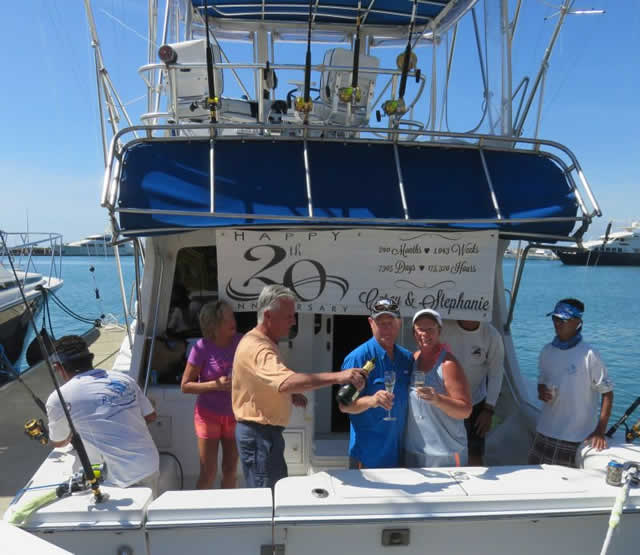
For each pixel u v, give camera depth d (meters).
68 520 2.10
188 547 2.13
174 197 3.03
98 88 3.73
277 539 2.14
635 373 11.05
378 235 3.23
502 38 4.30
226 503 2.15
